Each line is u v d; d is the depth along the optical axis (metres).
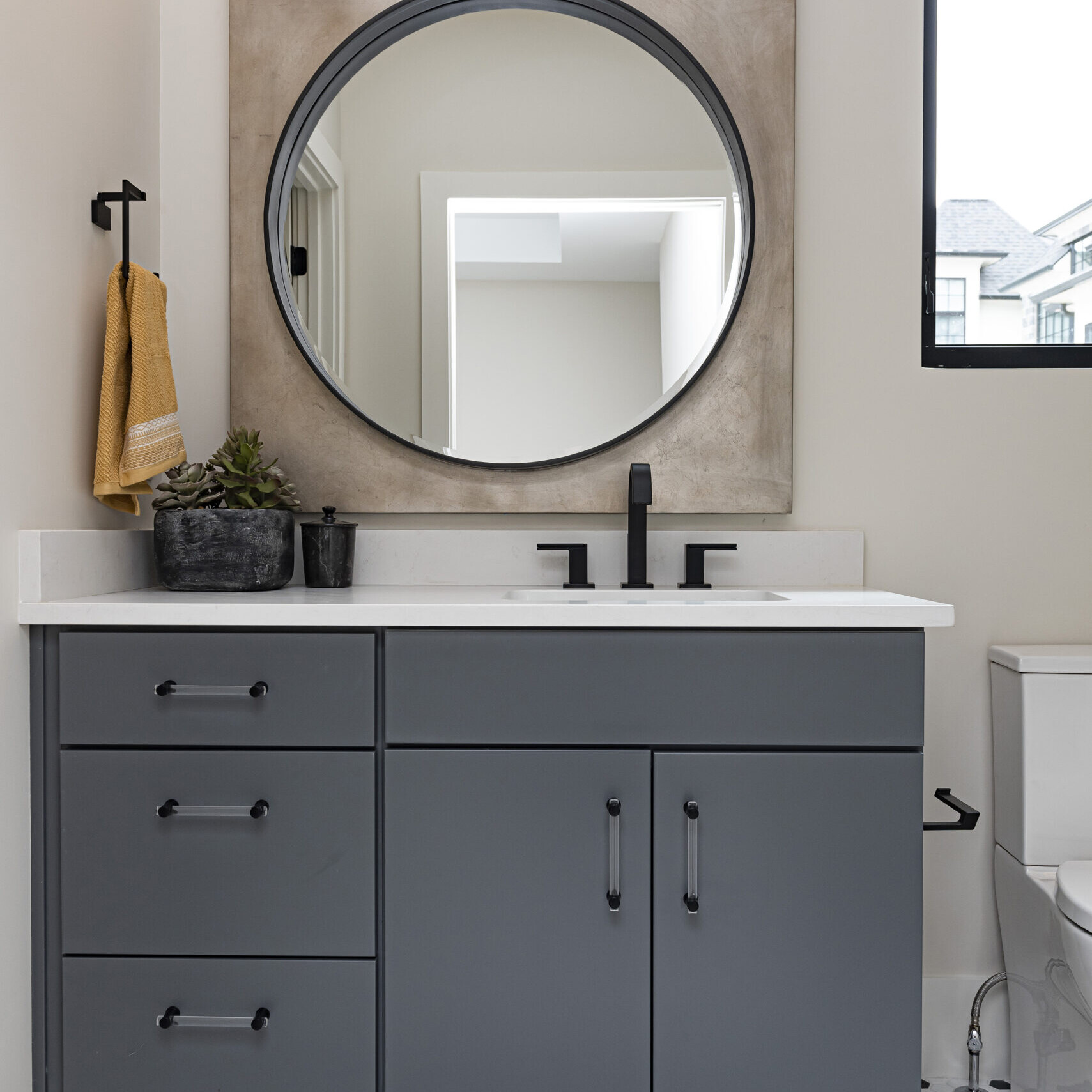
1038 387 1.45
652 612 1.01
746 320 1.44
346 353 1.46
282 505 1.35
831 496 1.47
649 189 1.46
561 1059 1.02
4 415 1.02
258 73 1.46
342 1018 1.03
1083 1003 1.13
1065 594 1.45
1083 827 1.31
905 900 1.01
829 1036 1.01
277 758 1.03
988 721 1.46
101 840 1.03
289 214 1.47
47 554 1.06
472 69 1.47
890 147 1.46
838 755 1.01
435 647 1.02
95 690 1.04
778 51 1.44
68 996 1.03
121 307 1.21
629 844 1.02
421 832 1.02
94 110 1.22
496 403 1.46
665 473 1.46
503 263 1.46
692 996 1.02
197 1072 1.03
